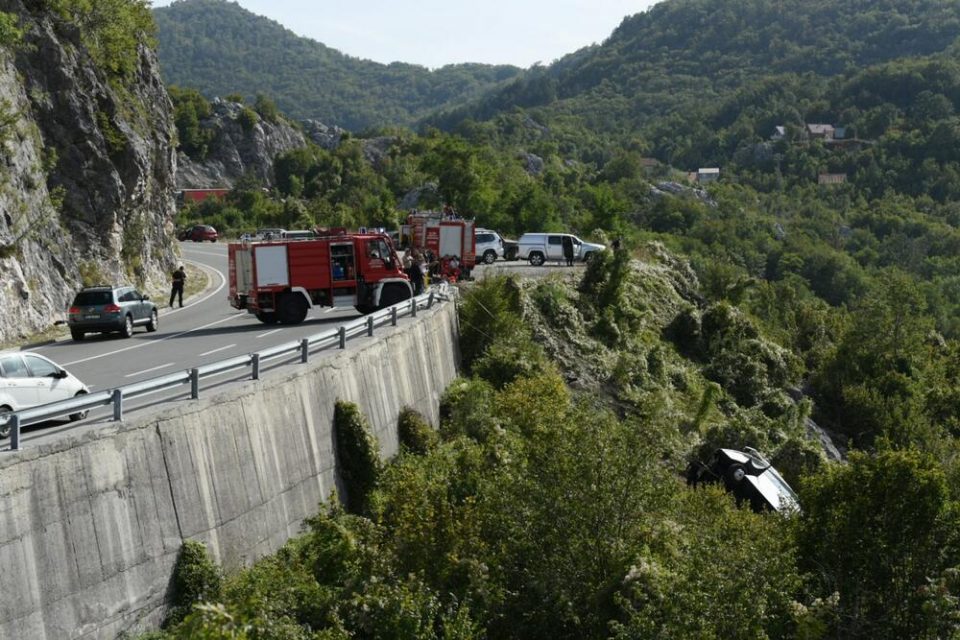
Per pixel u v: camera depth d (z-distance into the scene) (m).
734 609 14.84
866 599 16.86
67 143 41.56
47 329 34.09
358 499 20.36
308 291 32.34
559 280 45.84
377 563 15.98
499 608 16.27
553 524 17.17
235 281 33.47
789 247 135.50
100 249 42.34
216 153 182.88
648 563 16.58
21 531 11.66
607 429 17.92
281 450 17.94
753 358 51.62
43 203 36.91
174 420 14.74
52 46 41.28
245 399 16.83
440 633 15.20
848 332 62.81
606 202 79.50
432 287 33.62
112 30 46.75
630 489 17.28
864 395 55.56
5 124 34.19
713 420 40.28
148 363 24.83
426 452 23.92
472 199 83.62
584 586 16.80
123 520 13.40
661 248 65.44
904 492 17.39
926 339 74.31
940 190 198.75
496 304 35.72
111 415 14.49
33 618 11.72
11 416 11.84
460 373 33.31
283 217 101.81
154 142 52.06
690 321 51.12
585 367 39.50
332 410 20.38
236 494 16.19
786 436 43.47
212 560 14.89
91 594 12.67
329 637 13.27
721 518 18.33
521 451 19.92
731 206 172.12
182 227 101.69
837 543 17.45
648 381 40.94
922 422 53.03
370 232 33.75
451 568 16.39
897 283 63.53
